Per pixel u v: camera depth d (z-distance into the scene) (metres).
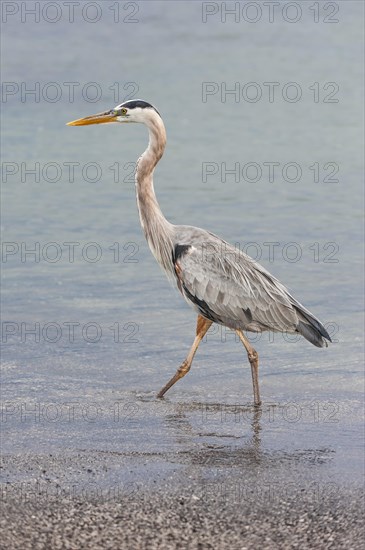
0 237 19.69
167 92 33.31
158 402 12.41
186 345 14.63
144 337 14.88
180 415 11.95
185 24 43.91
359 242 19.59
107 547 8.57
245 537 8.80
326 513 9.27
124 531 8.88
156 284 17.34
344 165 25.61
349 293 16.73
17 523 8.98
